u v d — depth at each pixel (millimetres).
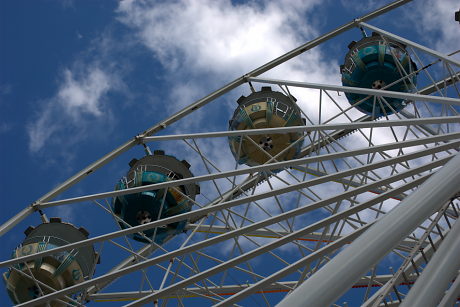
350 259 10406
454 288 13867
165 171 27219
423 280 12406
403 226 11281
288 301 9703
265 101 28250
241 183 24500
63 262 24812
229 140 28328
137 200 26469
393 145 17797
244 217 21859
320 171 22234
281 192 17906
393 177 16719
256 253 16422
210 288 21734
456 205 16188
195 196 27656
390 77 29875
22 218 23625
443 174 12531
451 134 17188
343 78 31031
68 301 24469
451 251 12773
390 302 17484
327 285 9914
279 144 27984
